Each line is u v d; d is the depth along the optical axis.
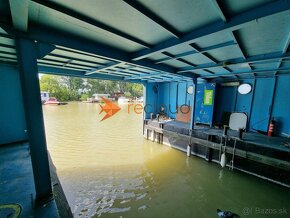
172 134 7.33
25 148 4.75
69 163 5.91
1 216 2.20
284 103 5.72
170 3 1.62
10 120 5.11
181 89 8.87
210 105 7.20
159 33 2.38
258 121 6.40
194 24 2.06
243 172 5.19
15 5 1.41
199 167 5.65
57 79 35.88
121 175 5.12
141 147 7.67
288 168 4.16
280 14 1.58
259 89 6.33
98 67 4.88
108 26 2.15
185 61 4.12
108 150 7.24
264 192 4.23
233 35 2.22
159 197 4.07
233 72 5.34
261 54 3.33
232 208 3.66
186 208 3.68
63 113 17.73
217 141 5.79
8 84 5.00
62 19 1.92
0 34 2.26
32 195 2.63
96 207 3.70
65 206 2.95
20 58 2.11
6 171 3.41
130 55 3.51
